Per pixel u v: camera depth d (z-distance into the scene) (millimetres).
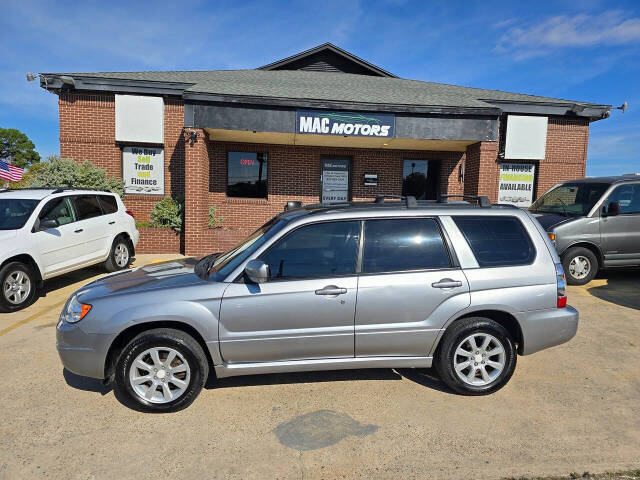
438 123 10922
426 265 3781
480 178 11820
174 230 11430
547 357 4711
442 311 3699
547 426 3363
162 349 3531
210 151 12766
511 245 3928
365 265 3734
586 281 7883
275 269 3666
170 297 3553
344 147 13383
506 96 14180
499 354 3809
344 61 17484
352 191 13570
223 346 3555
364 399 3795
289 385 4062
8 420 3439
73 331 3553
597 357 4707
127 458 2975
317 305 3594
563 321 3871
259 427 3357
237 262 3807
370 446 3107
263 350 3602
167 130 12188
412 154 13680
